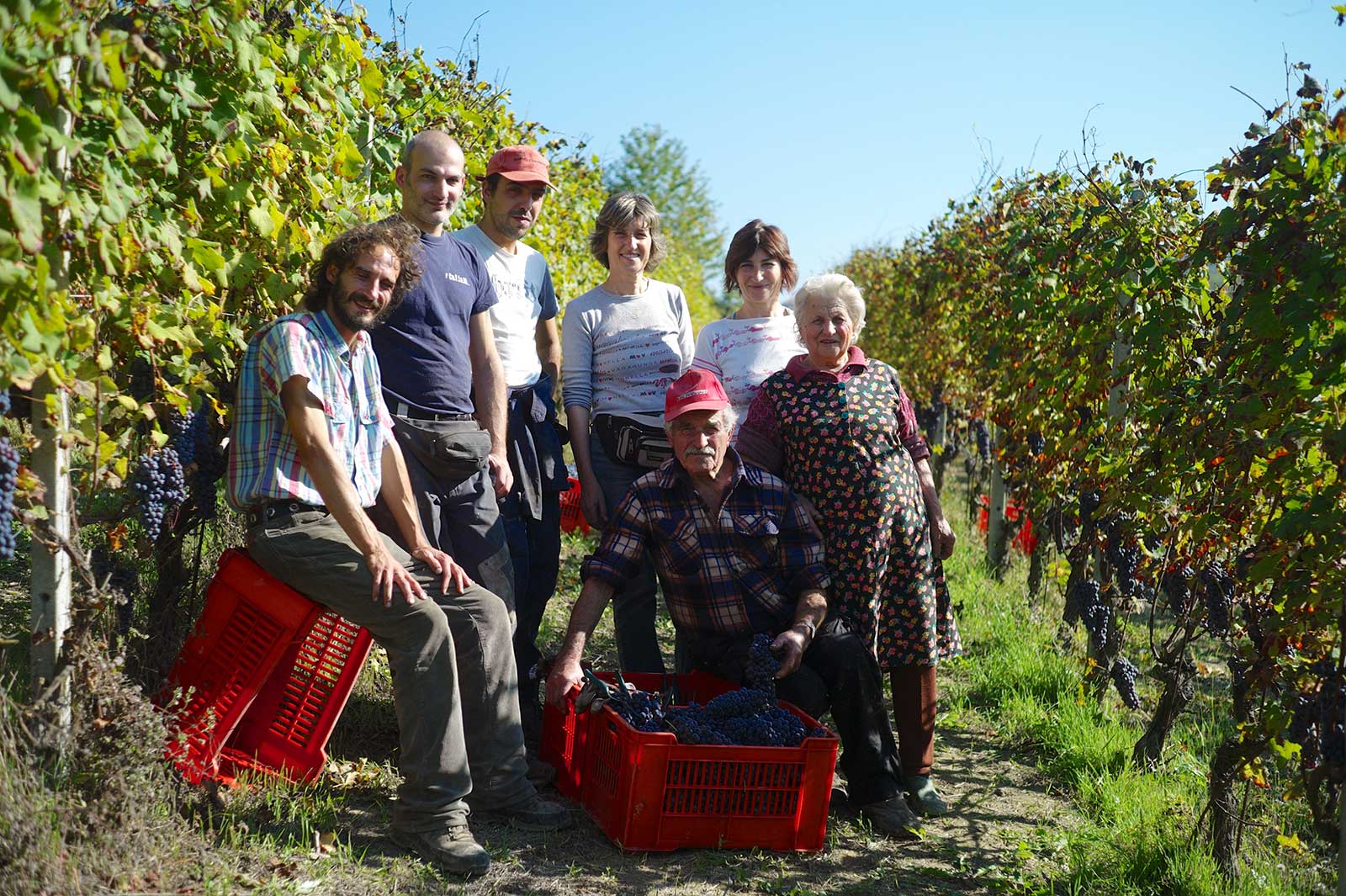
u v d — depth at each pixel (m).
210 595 3.35
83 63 2.64
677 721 3.46
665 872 3.33
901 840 3.71
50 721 2.88
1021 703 5.12
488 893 3.09
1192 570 4.36
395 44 5.52
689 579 3.88
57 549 2.88
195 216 3.24
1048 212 6.19
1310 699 3.17
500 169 4.27
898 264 11.84
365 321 3.25
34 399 2.83
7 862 2.50
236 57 3.15
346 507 3.12
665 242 4.77
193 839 2.97
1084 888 3.42
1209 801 3.54
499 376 4.04
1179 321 4.51
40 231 2.36
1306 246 3.17
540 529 4.40
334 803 3.46
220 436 3.72
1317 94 3.40
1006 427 6.78
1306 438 3.14
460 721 3.26
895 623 3.93
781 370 4.18
